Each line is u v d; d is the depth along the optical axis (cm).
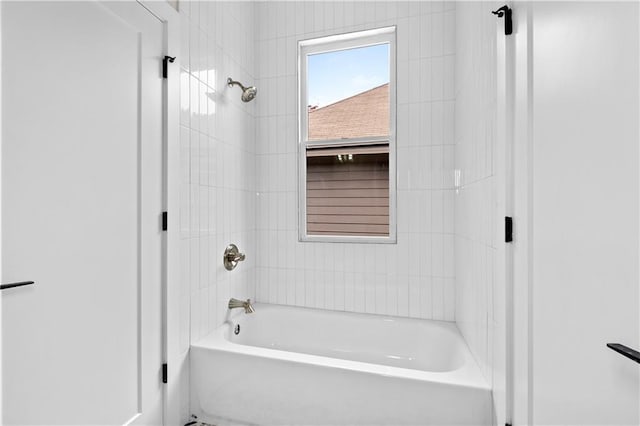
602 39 65
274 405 160
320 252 245
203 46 191
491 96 128
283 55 252
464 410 135
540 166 89
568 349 77
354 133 246
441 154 219
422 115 223
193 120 181
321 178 251
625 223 60
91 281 122
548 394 86
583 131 71
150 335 150
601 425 66
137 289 143
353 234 245
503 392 113
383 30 233
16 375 98
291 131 250
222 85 211
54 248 109
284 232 252
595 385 68
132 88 140
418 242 225
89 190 121
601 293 66
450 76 216
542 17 88
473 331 164
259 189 256
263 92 257
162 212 158
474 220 160
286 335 238
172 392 162
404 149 227
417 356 212
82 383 118
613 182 63
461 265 195
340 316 231
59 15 110
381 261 232
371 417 146
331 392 151
